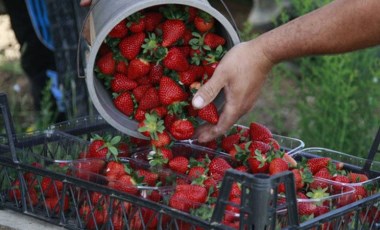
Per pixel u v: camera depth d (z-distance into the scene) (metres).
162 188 1.87
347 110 3.54
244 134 2.19
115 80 2.06
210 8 1.93
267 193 1.59
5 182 2.12
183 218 1.73
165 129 2.06
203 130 2.07
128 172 1.97
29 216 2.02
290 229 1.68
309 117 3.70
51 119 3.98
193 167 2.00
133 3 1.90
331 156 2.23
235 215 1.72
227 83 1.97
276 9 5.16
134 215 1.85
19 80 4.74
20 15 3.86
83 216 1.94
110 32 2.02
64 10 3.18
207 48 2.04
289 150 2.23
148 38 2.05
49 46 3.67
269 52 1.93
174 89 2.00
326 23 1.85
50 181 2.02
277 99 3.94
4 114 2.02
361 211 1.94
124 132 2.04
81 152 2.19
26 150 2.15
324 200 1.88
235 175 1.62
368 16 1.79
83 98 3.25
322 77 3.65
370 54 3.75
